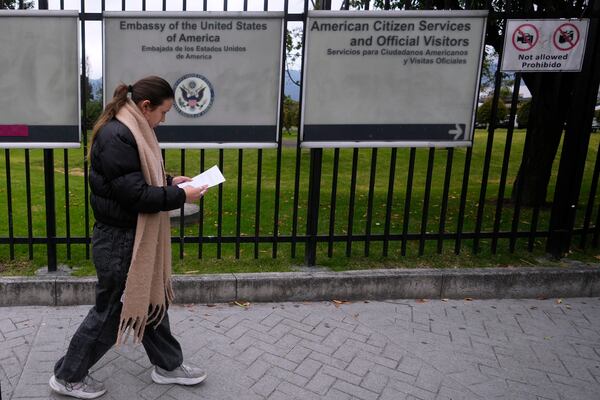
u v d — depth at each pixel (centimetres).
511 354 354
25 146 391
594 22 432
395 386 312
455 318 404
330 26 400
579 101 452
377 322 392
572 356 354
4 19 371
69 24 378
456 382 319
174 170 957
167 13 383
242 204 682
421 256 471
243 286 412
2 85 380
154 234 260
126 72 389
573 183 469
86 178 412
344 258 464
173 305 406
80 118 393
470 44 416
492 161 1202
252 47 397
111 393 294
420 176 1000
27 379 302
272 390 303
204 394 297
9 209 408
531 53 432
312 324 385
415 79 416
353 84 412
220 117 405
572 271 447
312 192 434
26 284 388
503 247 508
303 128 416
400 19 405
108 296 268
